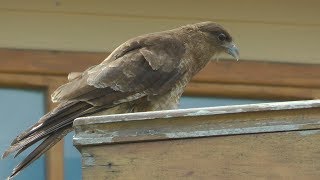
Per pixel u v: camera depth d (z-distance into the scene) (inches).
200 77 653.3
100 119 433.7
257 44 667.4
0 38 647.8
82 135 433.1
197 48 570.3
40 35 650.8
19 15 652.1
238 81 657.0
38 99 640.4
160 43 546.9
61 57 647.1
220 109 432.8
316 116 434.0
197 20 666.8
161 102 535.2
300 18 674.8
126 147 431.5
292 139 432.1
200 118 433.1
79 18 655.8
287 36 671.1
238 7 669.9
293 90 663.8
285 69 664.4
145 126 433.1
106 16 658.8
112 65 525.0
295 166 430.3
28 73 642.2
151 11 663.1
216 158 430.6
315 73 666.2
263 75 660.7
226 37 586.2
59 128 495.2
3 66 641.6
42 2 654.5
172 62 542.3
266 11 672.4
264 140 431.8
